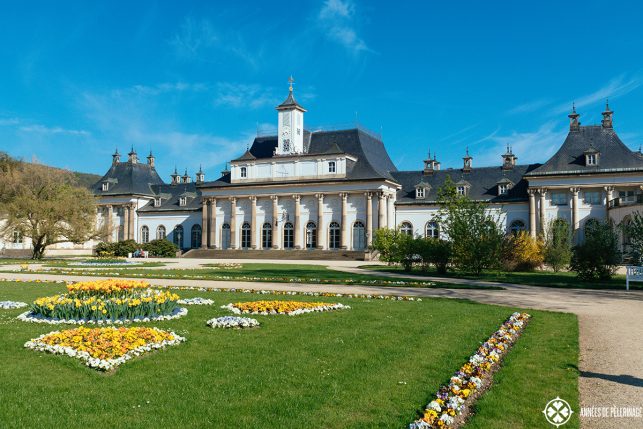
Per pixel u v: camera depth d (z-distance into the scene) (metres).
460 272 41.66
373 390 10.43
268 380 10.95
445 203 41.78
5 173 70.69
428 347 13.99
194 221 90.50
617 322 18.77
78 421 8.76
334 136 81.19
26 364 11.95
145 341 13.70
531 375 11.74
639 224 36.81
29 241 89.69
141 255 79.69
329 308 20.38
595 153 66.38
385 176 76.81
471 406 9.96
